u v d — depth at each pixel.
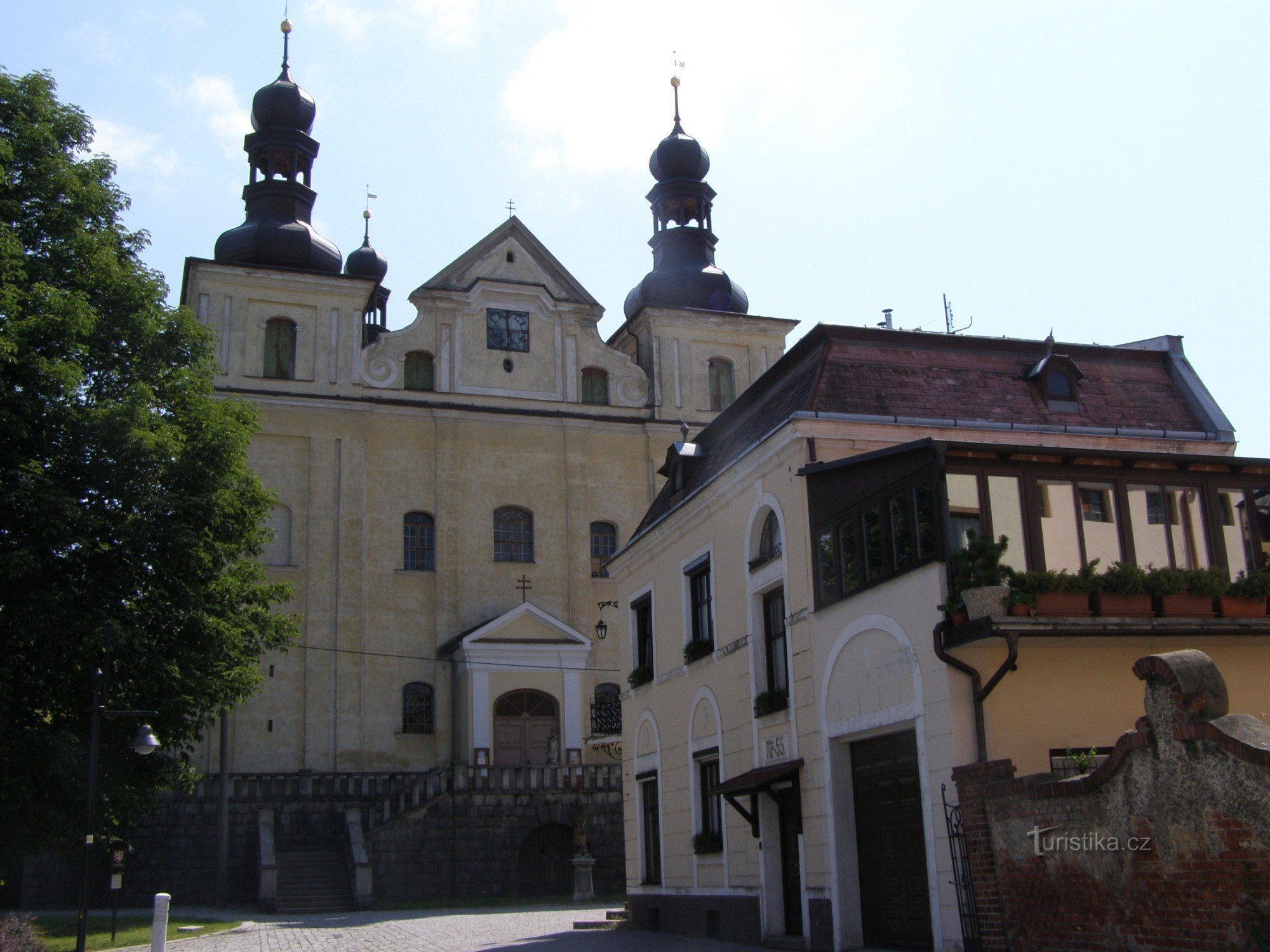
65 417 22.27
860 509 18.78
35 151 24.30
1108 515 17.22
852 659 18.80
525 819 39.94
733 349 51.94
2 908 36.34
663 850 26.42
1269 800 10.84
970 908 15.44
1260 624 16.50
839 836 19.06
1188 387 23.66
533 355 49.53
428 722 45.16
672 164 54.34
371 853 38.19
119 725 23.25
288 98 49.19
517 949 22.52
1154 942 12.09
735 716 23.08
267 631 26.22
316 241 47.84
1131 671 16.98
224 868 36.00
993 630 15.40
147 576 23.03
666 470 28.23
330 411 46.03
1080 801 13.22
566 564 47.88
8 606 21.08
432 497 47.12
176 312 25.39
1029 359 23.23
